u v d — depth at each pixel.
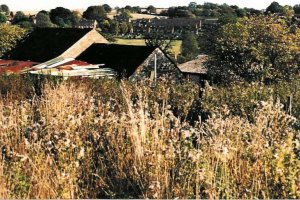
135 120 7.70
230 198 6.18
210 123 8.43
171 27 84.88
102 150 7.73
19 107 10.89
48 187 6.30
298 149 6.84
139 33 90.19
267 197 6.22
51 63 36.44
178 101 16.30
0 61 41.16
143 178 6.79
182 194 6.22
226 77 35.41
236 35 35.47
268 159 6.63
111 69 37.53
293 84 20.22
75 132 7.73
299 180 6.29
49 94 12.62
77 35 48.59
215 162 6.68
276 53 34.31
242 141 7.47
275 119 9.48
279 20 36.28
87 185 6.92
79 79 20.19
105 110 10.64
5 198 6.04
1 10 127.75
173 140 7.06
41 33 52.75
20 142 7.83
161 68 39.69
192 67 44.62
